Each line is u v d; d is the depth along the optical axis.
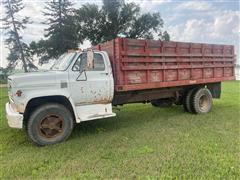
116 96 6.95
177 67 7.45
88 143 5.43
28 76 5.34
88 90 5.94
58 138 5.55
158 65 6.98
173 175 3.84
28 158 4.66
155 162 4.31
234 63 9.39
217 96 9.17
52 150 5.07
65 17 36.47
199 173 3.88
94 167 4.20
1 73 37.75
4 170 4.16
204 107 8.32
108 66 6.26
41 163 4.43
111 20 37.84
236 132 5.99
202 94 8.21
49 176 3.94
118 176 3.87
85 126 6.88
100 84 6.09
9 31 37.19
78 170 4.11
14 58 37.50
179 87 8.23
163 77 7.17
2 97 14.11
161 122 7.15
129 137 5.80
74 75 5.78
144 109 9.27
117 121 7.41
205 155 4.55
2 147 5.28
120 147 5.12
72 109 5.88
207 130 6.20
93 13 36.72
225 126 6.55
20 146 5.37
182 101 8.51
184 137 5.65
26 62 37.06
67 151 4.99
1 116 8.33
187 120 7.31
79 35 37.16
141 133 6.09
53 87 5.54
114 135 5.98
